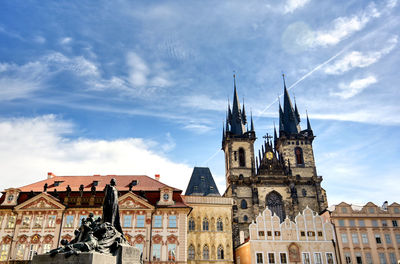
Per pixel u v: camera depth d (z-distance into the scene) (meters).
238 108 120.62
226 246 73.19
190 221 74.75
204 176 92.00
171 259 58.88
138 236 60.00
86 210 61.81
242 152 109.56
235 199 98.81
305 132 114.19
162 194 64.06
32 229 60.09
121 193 65.12
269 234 68.69
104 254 17.30
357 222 71.12
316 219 70.69
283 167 107.12
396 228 71.12
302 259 67.00
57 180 71.19
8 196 63.22
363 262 67.81
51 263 16.22
